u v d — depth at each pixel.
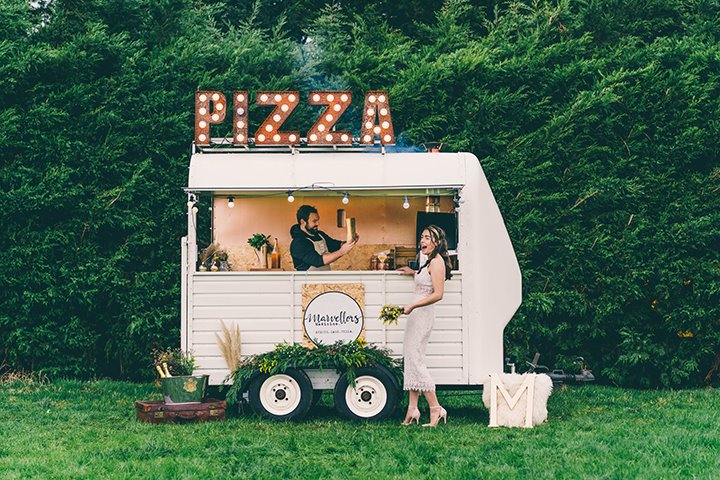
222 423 9.04
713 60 12.39
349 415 9.28
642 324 12.32
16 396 10.89
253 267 10.52
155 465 7.16
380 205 10.57
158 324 12.06
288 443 8.03
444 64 12.46
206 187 9.59
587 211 12.35
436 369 9.42
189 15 14.41
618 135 12.36
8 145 11.76
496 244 9.73
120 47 12.30
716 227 12.02
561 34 14.06
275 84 12.96
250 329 9.46
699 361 12.27
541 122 12.52
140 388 11.62
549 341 12.55
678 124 12.19
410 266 9.50
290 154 9.80
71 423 9.14
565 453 7.71
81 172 12.04
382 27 14.64
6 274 11.78
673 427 8.96
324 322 9.45
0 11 12.32
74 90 12.01
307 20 16.78
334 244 10.49
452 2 15.01
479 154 12.40
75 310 12.16
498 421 9.08
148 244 12.24
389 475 6.97
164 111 12.38
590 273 12.21
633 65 12.63
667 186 12.16
